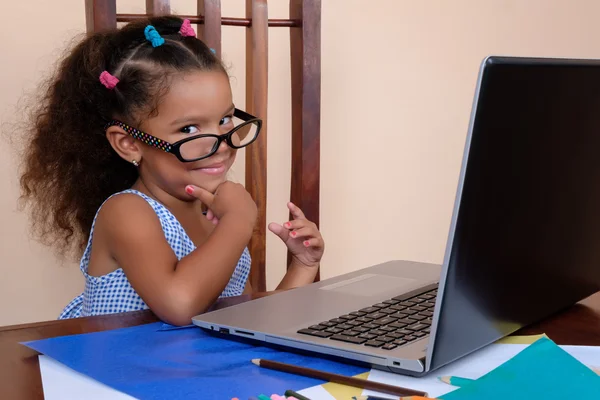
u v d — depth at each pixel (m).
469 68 2.27
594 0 2.46
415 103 2.19
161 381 0.64
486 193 0.59
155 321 0.87
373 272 1.03
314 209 1.48
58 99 1.27
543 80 0.61
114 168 1.28
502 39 2.31
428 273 1.02
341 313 0.81
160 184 1.19
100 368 0.67
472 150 0.56
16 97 1.68
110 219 1.07
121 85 1.14
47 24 1.71
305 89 1.45
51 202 1.35
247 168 1.43
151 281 0.92
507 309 0.70
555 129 0.65
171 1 1.81
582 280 0.83
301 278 1.27
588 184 0.74
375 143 2.14
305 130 1.46
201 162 1.12
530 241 0.69
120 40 1.18
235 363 0.69
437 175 2.27
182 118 1.10
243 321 0.78
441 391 0.61
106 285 1.12
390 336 0.71
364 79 2.10
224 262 0.97
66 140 1.26
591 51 2.48
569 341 0.75
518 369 0.63
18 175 1.66
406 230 2.25
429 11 2.17
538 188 0.66
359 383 0.62
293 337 0.72
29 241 1.74
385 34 2.11
